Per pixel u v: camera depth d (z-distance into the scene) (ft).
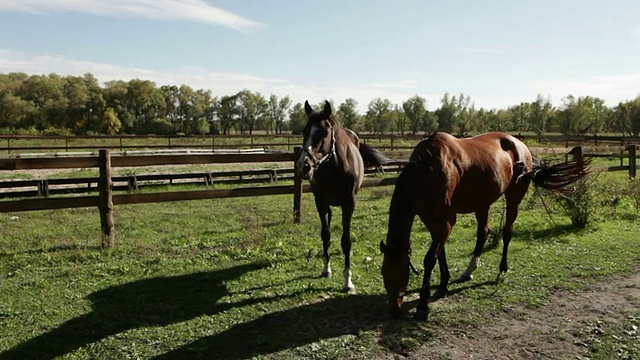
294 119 203.82
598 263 18.02
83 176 45.21
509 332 12.34
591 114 147.23
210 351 11.34
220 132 238.89
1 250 19.72
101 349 11.43
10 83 204.33
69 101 199.62
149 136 71.56
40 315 13.25
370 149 19.99
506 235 17.03
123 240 21.86
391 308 12.76
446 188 13.10
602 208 28.27
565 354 11.11
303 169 14.51
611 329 12.34
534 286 15.72
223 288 15.70
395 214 12.53
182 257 19.27
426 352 11.28
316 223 25.72
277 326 12.73
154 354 11.21
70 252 19.31
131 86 210.79
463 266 17.92
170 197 21.35
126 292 15.19
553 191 17.84
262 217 27.84
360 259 19.16
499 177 15.37
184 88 227.20
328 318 13.26
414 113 180.65
